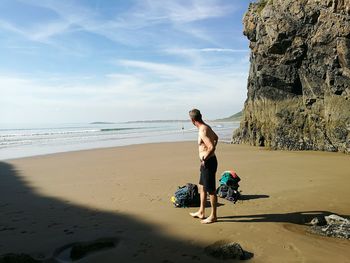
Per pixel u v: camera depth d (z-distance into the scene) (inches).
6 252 204.4
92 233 236.1
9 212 299.9
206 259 187.2
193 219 262.2
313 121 784.3
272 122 880.9
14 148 1050.7
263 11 885.8
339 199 314.8
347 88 721.0
